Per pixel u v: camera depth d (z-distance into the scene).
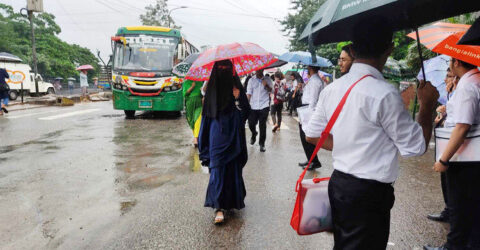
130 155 6.39
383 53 1.77
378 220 1.75
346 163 1.78
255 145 7.74
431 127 1.83
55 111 14.20
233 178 3.59
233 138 3.50
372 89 1.68
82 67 23.30
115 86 11.65
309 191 2.01
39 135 8.38
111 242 3.10
